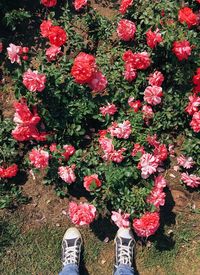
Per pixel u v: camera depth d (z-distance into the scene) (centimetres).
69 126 170
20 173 177
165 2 171
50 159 169
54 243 175
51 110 170
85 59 155
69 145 168
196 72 168
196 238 176
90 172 166
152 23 167
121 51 175
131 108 170
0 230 175
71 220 174
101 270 174
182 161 170
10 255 174
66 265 168
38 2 183
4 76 181
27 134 164
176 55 162
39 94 167
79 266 174
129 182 166
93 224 176
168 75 174
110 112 169
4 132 173
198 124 163
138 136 168
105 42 179
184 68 170
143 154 160
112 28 178
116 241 172
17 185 176
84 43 178
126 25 166
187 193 177
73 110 169
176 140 177
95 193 165
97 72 161
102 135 167
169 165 177
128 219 169
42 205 176
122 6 169
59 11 182
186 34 164
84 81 158
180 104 170
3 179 174
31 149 177
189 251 175
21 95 162
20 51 159
